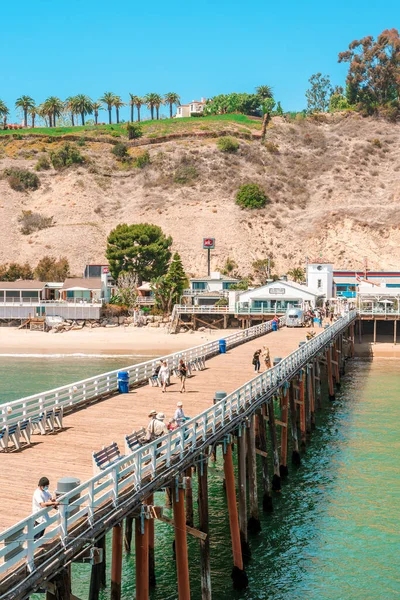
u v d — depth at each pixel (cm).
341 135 19162
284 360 3250
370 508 2761
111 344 8106
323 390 5425
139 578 1608
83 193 15850
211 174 16538
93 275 11469
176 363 3509
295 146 18538
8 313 9488
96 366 6581
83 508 1409
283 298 8831
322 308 8388
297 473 3238
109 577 2133
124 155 17775
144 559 1611
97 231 14400
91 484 1379
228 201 15475
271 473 3225
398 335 8612
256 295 8881
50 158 17188
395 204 15538
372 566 2267
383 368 6538
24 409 2119
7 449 1955
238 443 2384
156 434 1931
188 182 16238
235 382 3234
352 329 7319
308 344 4025
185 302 10081
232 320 9250
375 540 2461
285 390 3278
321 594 2086
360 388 5462
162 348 7844
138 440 1908
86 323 9375
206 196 15662
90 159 17350
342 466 3322
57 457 1881
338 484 3059
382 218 14762
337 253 13850
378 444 3709
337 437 3884
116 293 10319
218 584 2148
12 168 16662
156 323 9294
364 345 7919
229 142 17650
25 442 2050
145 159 17175
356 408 4684
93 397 2717
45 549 1251
